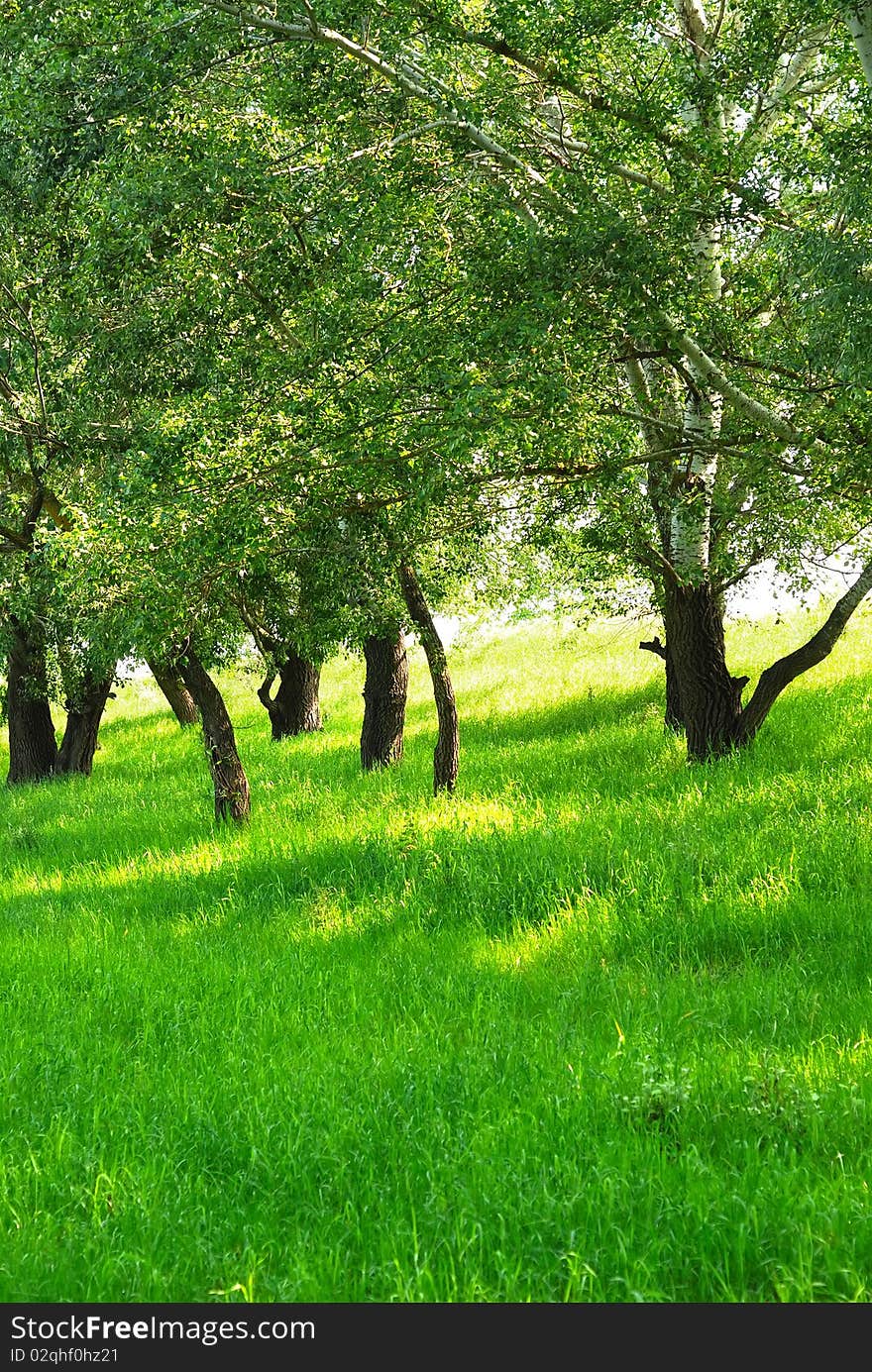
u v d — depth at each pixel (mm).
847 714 17625
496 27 10148
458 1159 5828
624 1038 7395
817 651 15742
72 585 13844
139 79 11305
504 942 10117
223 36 11250
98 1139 6516
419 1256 5098
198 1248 5340
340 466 10469
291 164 11812
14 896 15227
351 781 20016
